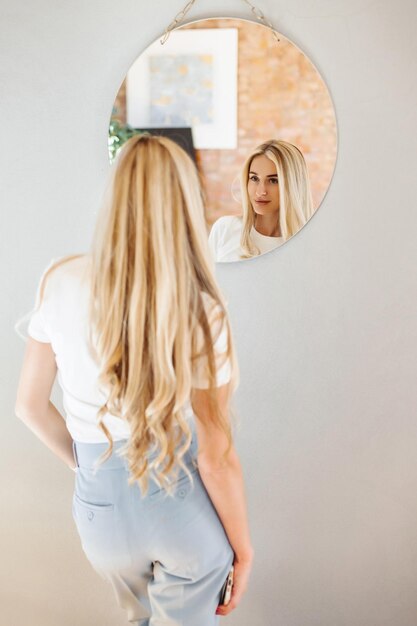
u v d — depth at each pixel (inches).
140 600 66.0
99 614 83.7
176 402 56.2
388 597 82.4
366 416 80.0
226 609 64.9
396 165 76.8
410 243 77.8
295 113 75.9
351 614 82.7
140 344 55.1
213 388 58.0
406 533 81.5
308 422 80.1
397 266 78.0
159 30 76.3
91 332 55.9
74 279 57.1
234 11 75.8
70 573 83.3
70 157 77.7
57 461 81.6
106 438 59.2
